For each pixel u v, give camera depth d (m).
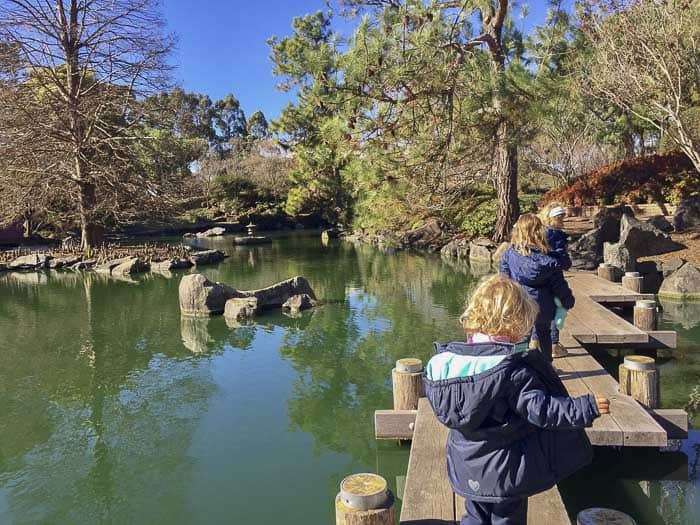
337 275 16.94
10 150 21.64
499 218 18.11
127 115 24.36
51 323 11.38
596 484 4.49
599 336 6.68
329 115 16.02
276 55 23.91
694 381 6.70
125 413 6.60
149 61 23.31
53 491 4.90
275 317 11.31
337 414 6.34
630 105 16.45
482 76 12.64
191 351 9.09
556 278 4.59
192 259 20.78
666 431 4.59
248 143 59.31
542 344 4.65
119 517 4.45
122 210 25.06
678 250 14.19
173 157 26.22
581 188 22.08
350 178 14.91
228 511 4.42
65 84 24.56
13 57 21.30
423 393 5.17
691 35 13.60
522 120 13.19
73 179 23.11
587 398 2.01
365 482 2.87
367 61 11.06
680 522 3.98
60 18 22.38
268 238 30.31
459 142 14.14
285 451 5.44
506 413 2.13
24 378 7.95
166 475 5.06
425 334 9.66
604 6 16.45
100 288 15.94
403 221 20.06
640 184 20.83
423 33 11.61
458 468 2.27
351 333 9.89
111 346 9.52
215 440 5.75
